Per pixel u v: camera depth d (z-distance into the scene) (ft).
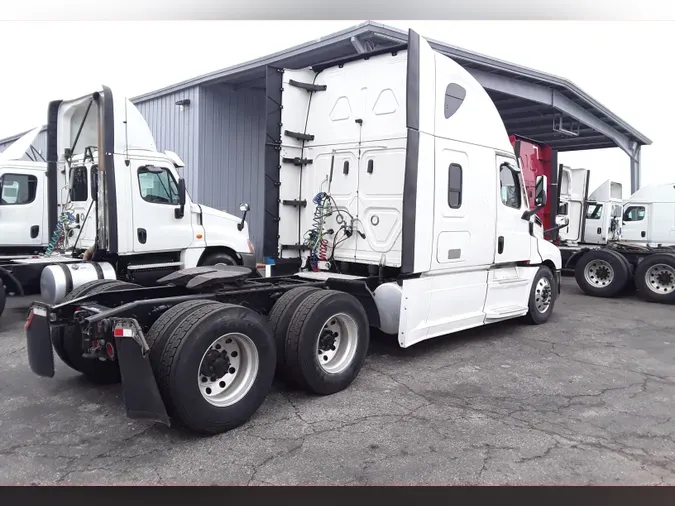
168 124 46.60
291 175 21.26
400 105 18.58
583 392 15.99
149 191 27.02
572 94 46.06
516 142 30.25
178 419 12.15
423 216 17.88
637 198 45.85
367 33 32.32
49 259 26.07
